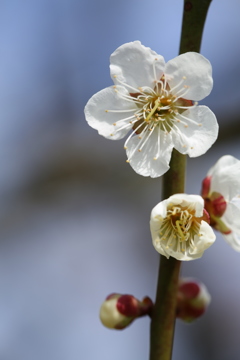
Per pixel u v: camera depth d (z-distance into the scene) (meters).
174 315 0.29
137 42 0.28
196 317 0.30
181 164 0.29
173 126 0.28
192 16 0.28
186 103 0.29
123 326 0.29
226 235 0.29
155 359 0.29
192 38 0.28
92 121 0.28
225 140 0.41
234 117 0.41
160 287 0.29
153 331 0.29
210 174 0.30
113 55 0.28
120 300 0.29
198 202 0.28
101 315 0.30
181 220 0.28
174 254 0.28
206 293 0.30
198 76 0.28
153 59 0.28
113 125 0.28
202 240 0.28
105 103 0.28
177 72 0.28
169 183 0.29
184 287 0.30
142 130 0.29
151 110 0.28
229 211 0.29
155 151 0.28
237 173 0.29
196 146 0.28
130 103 0.29
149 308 0.29
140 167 0.28
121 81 0.28
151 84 0.29
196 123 0.28
